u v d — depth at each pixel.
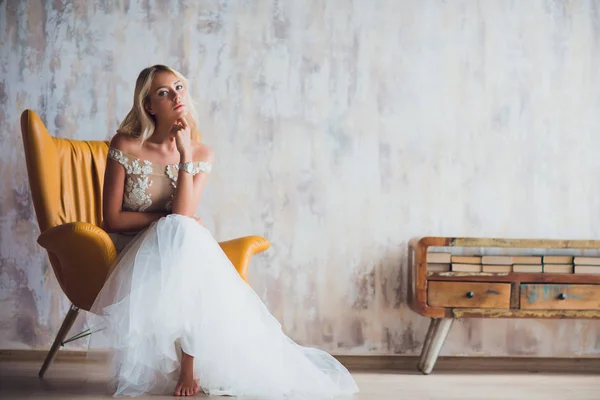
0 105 3.64
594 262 3.42
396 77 3.72
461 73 3.73
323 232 3.70
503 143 3.72
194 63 3.70
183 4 3.70
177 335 2.52
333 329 3.69
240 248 2.90
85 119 3.67
